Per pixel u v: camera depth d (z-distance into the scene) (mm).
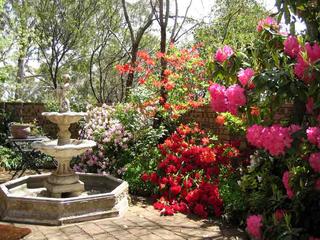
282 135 2510
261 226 2896
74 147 4867
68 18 15516
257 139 2623
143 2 16891
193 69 7012
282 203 3180
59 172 5176
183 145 5867
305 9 2865
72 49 17203
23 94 20656
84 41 16641
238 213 4379
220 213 4695
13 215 4484
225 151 5414
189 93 7031
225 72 3111
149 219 4656
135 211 5031
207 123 6605
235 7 12055
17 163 8094
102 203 4688
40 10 14953
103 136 6934
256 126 2645
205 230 4223
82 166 7066
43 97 20812
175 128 7246
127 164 6504
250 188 4199
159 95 7277
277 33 3041
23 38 11406
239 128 5168
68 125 5188
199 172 5469
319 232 2994
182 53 7074
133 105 7262
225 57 3160
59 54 16359
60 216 4402
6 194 4660
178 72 7184
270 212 3258
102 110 7457
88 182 6105
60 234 4047
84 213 4551
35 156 7668
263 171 3811
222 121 5117
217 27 11688
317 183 2770
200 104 6477
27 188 5684
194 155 5660
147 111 7090
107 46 18562
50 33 15688
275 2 2898
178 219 4656
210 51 5449
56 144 5102
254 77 2664
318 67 2443
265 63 3021
